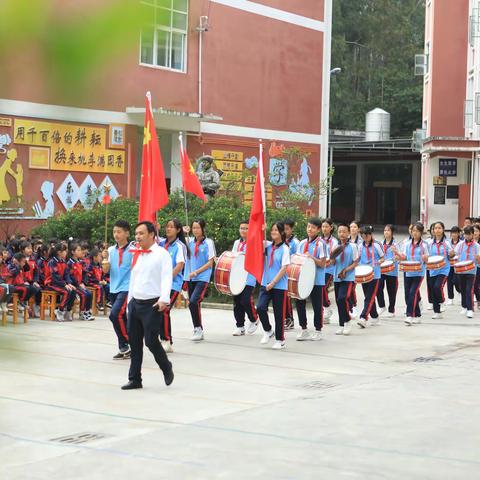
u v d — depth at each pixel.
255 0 25.98
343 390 8.66
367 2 52.12
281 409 7.71
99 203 19.84
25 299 12.94
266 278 11.62
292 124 27.95
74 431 6.78
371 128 46.28
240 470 5.72
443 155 33.59
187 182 13.63
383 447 6.42
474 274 15.59
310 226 12.23
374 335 13.01
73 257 13.95
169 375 8.68
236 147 25.70
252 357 10.77
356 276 13.25
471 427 7.12
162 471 5.68
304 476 5.60
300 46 28.05
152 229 8.48
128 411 7.55
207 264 12.02
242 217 17.05
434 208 35.84
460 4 35.19
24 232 19.73
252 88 26.16
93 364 9.92
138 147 23.19
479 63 31.25
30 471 5.65
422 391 8.65
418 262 14.34
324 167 29.48
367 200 50.12
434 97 35.56
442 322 14.82
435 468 5.88
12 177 19.36
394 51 52.72
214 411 7.59
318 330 12.37
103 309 14.71
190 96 23.69
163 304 8.34
